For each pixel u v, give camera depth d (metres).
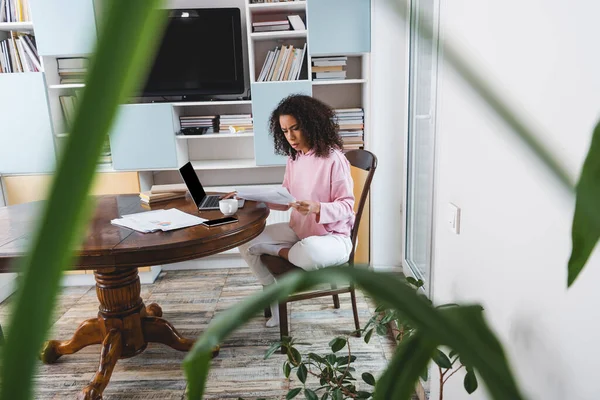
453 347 0.17
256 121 2.99
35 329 0.09
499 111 0.16
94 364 2.22
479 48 1.11
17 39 2.92
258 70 3.28
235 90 3.15
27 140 2.90
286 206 2.22
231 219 1.84
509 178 0.97
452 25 1.28
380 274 0.17
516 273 0.96
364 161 2.27
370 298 0.17
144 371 2.13
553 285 0.82
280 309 2.16
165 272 3.39
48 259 0.08
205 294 2.98
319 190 2.18
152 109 2.97
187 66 3.10
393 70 2.84
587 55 0.69
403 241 3.04
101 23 0.07
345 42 2.85
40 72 2.87
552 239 0.82
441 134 1.44
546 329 0.85
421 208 2.66
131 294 2.15
